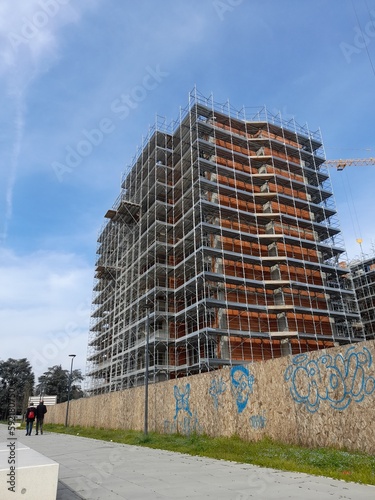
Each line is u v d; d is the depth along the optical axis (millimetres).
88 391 53531
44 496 4863
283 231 40281
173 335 37406
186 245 38625
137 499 5531
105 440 16625
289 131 46656
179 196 43156
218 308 34531
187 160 41719
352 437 9469
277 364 12156
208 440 13078
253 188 42562
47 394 76688
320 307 39781
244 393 13234
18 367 78438
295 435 11078
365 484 6250
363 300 55562
